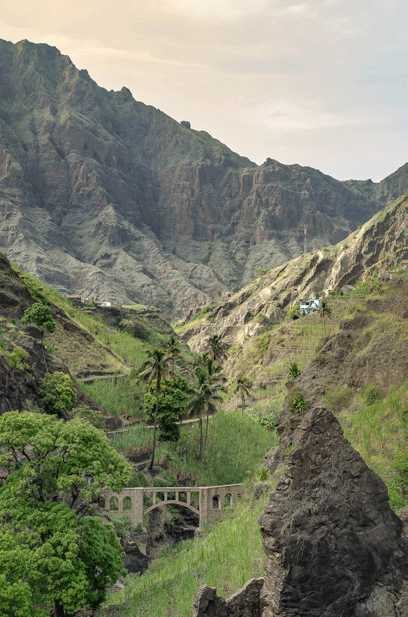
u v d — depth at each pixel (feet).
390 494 141.69
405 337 203.62
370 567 101.96
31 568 167.53
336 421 108.37
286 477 107.45
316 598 100.53
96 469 194.49
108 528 195.31
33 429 193.36
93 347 573.74
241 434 479.41
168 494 398.21
